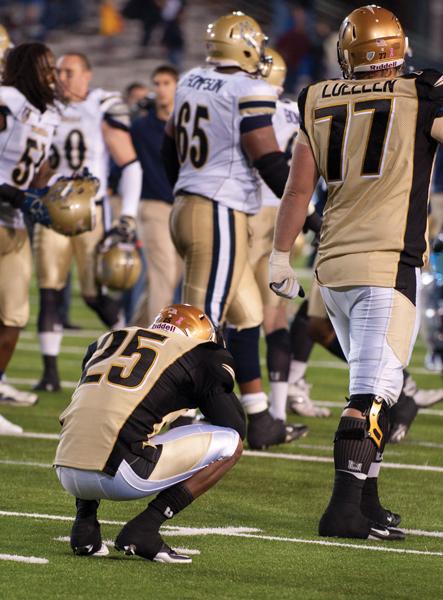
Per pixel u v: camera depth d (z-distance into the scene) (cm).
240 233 2217
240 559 1565
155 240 3127
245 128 2172
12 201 2380
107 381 1515
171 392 1512
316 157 1688
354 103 1652
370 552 1619
